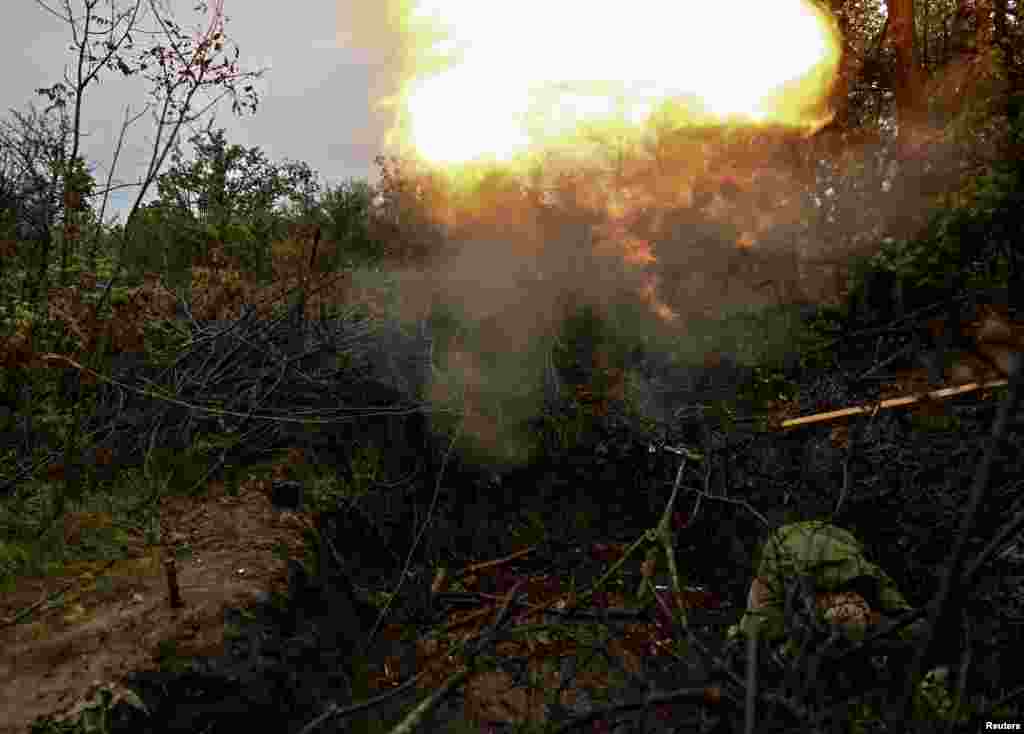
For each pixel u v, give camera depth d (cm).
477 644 276
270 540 410
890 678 231
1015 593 307
